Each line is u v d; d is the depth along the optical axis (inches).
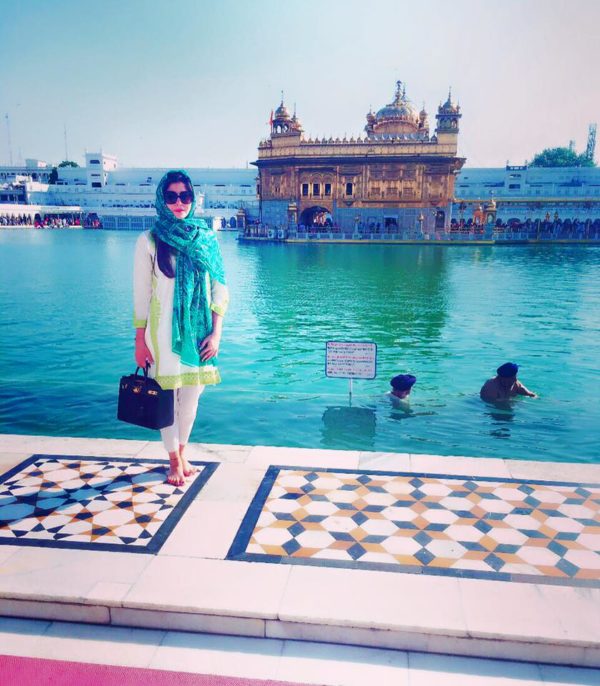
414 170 2170.3
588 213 2578.7
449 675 94.9
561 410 277.1
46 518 135.0
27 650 100.2
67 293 768.3
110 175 3713.1
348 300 742.5
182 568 114.9
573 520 134.1
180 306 140.9
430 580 111.3
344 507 140.3
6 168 3954.2
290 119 2276.1
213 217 3233.3
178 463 152.3
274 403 287.3
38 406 283.4
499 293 823.7
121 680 93.4
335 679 93.9
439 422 259.1
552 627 98.4
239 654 99.3
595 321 581.6
